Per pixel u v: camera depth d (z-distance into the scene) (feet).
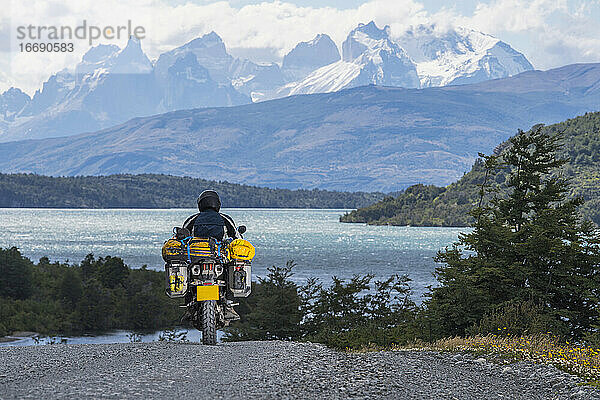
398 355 62.39
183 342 62.39
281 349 59.21
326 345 74.08
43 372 40.40
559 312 129.29
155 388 34.63
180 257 57.98
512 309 96.37
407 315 146.41
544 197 158.61
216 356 50.16
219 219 60.23
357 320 187.83
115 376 38.37
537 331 87.30
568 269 135.44
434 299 115.65
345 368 48.62
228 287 59.41
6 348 53.78
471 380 50.55
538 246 135.03
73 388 33.71
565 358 58.70
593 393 45.68
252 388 36.76
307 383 40.32
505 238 137.49
